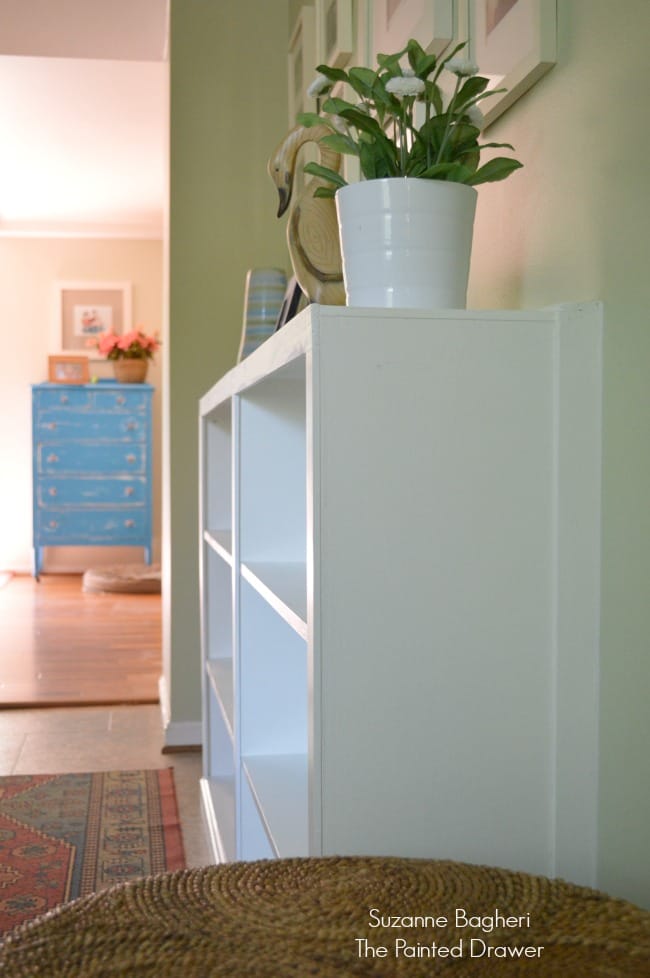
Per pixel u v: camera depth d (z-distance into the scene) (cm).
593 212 115
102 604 600
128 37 365
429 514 111
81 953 80
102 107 476
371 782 111
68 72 429
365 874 94
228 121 326
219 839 218
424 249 120
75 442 686
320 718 109
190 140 325
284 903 88
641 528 106
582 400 113
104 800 275
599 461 114
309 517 110
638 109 104
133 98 463
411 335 110
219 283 328
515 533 113
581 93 117
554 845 114
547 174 127
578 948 80
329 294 162
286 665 192
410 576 111
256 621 192
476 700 113
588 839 115
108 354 702
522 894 89
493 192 147
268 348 139
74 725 351
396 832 111
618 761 111
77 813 264
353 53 211
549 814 115
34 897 209
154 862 231
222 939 82
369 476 110
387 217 120
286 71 327
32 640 490
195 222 327
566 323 113
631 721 109
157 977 76
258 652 192
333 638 109
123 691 391
